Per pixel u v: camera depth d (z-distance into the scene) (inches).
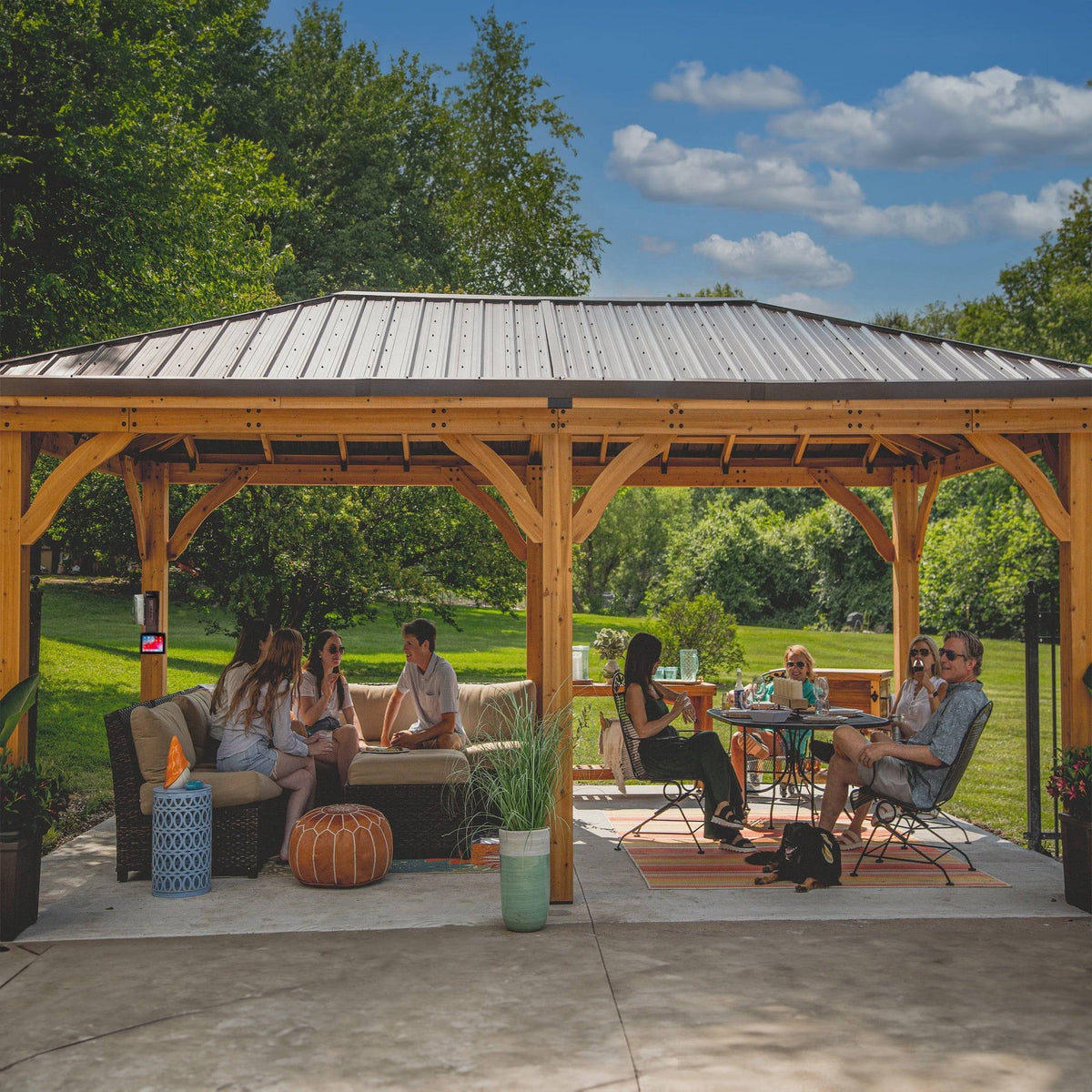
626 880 253.0
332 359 248.8
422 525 538.3
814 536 1085.1
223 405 229.6
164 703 274.5
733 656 553.6
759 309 304.8
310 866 245.3
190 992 176.9
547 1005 170.1
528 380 228.5
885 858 274.5
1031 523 896.9
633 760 281.7
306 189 1125.1
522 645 1005.8
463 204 1159.6
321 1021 163.6
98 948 201.2
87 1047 154.3
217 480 349.7
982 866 267.3
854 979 181.8
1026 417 245.9
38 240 427.8
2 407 233.9
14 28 408.2
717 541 1101.1
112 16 476.7
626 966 189.3
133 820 252.5
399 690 319.0
